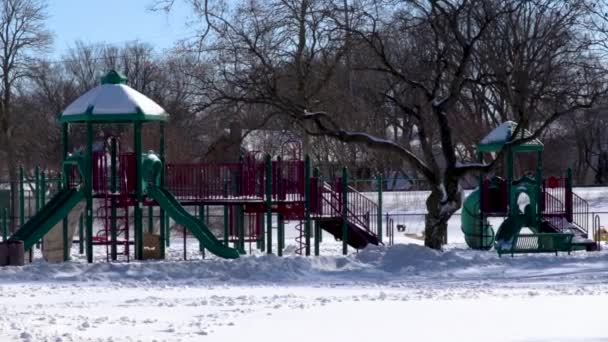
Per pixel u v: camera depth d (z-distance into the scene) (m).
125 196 30.44
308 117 33.69
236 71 33.56
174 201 30.80
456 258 29.98
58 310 17.70
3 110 72.44
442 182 35.38
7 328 13.87
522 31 41.78
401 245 30.52
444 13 33.03
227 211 34.88
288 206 32.75
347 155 64.81
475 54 37.75
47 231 29.55
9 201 44.22
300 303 18.59
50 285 24.23
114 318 15.89
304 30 33.31
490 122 71.00
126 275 26.36
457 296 20.28
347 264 29.19
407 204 58.38
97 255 34.12
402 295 20.73
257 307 17.88
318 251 34.25
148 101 31.08
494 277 26.94
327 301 19.05
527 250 33.12
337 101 41.47
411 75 37.06
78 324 14.92
